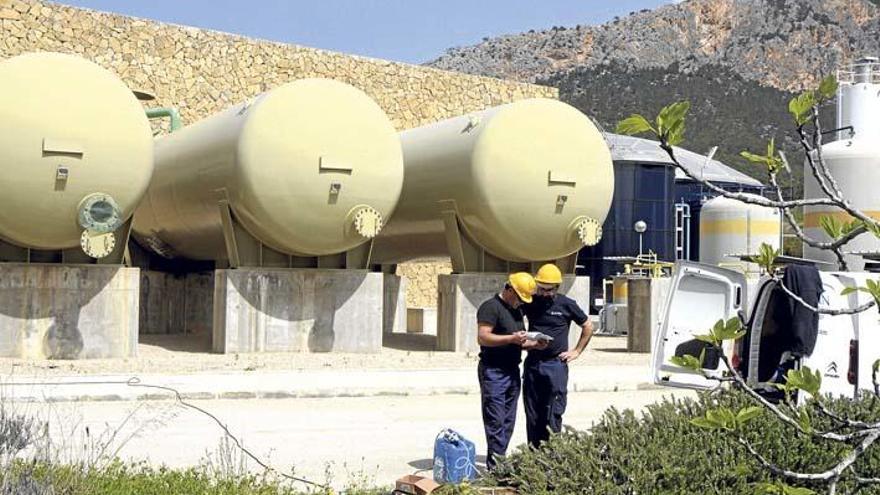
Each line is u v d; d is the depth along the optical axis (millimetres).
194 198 18750
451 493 7363
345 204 17094
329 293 18172
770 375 9664
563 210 18375
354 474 8758
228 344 17453
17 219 15172
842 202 3617
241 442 10195
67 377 14102
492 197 18141
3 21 24438
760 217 28328
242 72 28172
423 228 20688
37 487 6699
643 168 39656
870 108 24031
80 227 15469
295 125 16812
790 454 6699
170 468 8633
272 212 16812
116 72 26125
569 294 19578
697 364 3543
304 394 13539
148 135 15758
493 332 8734
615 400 13742
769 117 109625
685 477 6559
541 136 18328
